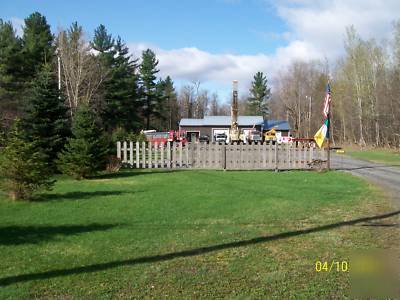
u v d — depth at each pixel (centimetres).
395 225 930
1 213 1025
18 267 629
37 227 880
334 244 768
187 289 549
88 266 635
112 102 6181
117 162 2220
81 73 5238
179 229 872
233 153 2412
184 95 12431
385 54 6100
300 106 9506
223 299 516
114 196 1302
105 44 6419
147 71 8106
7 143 1289
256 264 652
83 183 1661
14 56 4519
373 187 1602
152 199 1247
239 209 1095
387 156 3903
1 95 4038
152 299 517
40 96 1942
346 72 6894
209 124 7769
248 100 11294
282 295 529
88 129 1841
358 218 1002
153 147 2450
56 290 543
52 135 1938
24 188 1212
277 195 1345
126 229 866
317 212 1072
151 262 657
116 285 561
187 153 2436
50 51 5078
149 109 8188
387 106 5794
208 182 1705
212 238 802
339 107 7731
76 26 5719
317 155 2453
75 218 972
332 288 553
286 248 742
